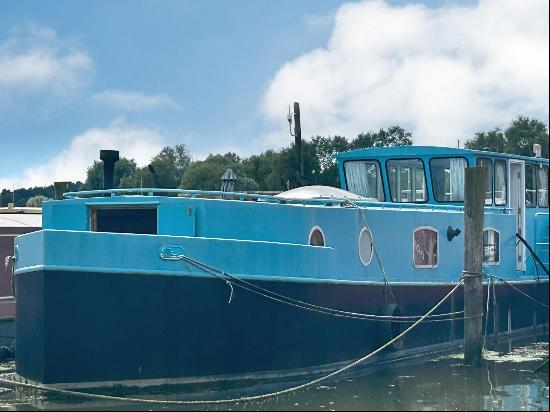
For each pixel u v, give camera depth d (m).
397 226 21.12
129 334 15.95
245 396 16.56
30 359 16.05
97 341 15.70
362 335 19.61
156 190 18.38
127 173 87.56
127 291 15.93
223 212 17.89
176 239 16.44
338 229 19.66
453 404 15.84
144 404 15.52
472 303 20.08
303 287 18.14
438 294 22.20
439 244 22.38
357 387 17.47
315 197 20.52
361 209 20.20
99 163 72.62
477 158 23.73
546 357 21.34
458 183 23.67
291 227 18.80
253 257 17.31
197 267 16.56
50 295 15.45
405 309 21.06
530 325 26.05
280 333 17.70
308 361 18.23
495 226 24.17
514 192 26.08
